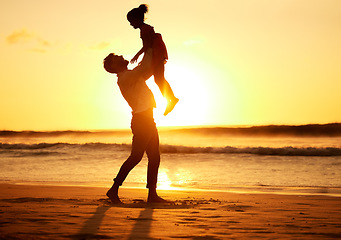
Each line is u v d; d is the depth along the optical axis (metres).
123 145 35.84
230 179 15.48
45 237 3.57
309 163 22.28
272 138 54.97
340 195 10.45
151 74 7.45
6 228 3.98
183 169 19.97
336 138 54.00
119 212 5.51
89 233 3.81
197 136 58.03
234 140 51.94
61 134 66.88
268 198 8.95
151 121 7.46
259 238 3.72
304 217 5.39
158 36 7.36
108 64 7.64
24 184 13.24
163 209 6.09
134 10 7.48
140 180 14.87
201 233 3.94
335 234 3.98
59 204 6.59
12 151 32.84
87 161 24.22
